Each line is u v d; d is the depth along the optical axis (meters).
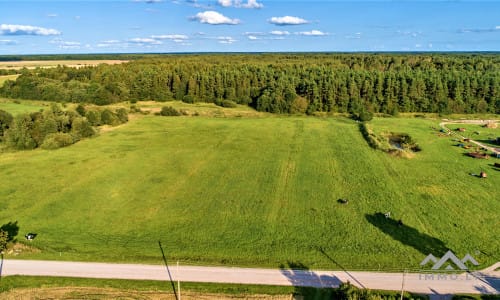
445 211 50.25
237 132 97.00
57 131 86.31
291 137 91.88
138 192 57.38
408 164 70.31
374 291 33.75
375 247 41.50
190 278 36.03
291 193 56.75
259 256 39.78
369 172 65.75
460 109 128.00
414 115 126.19
